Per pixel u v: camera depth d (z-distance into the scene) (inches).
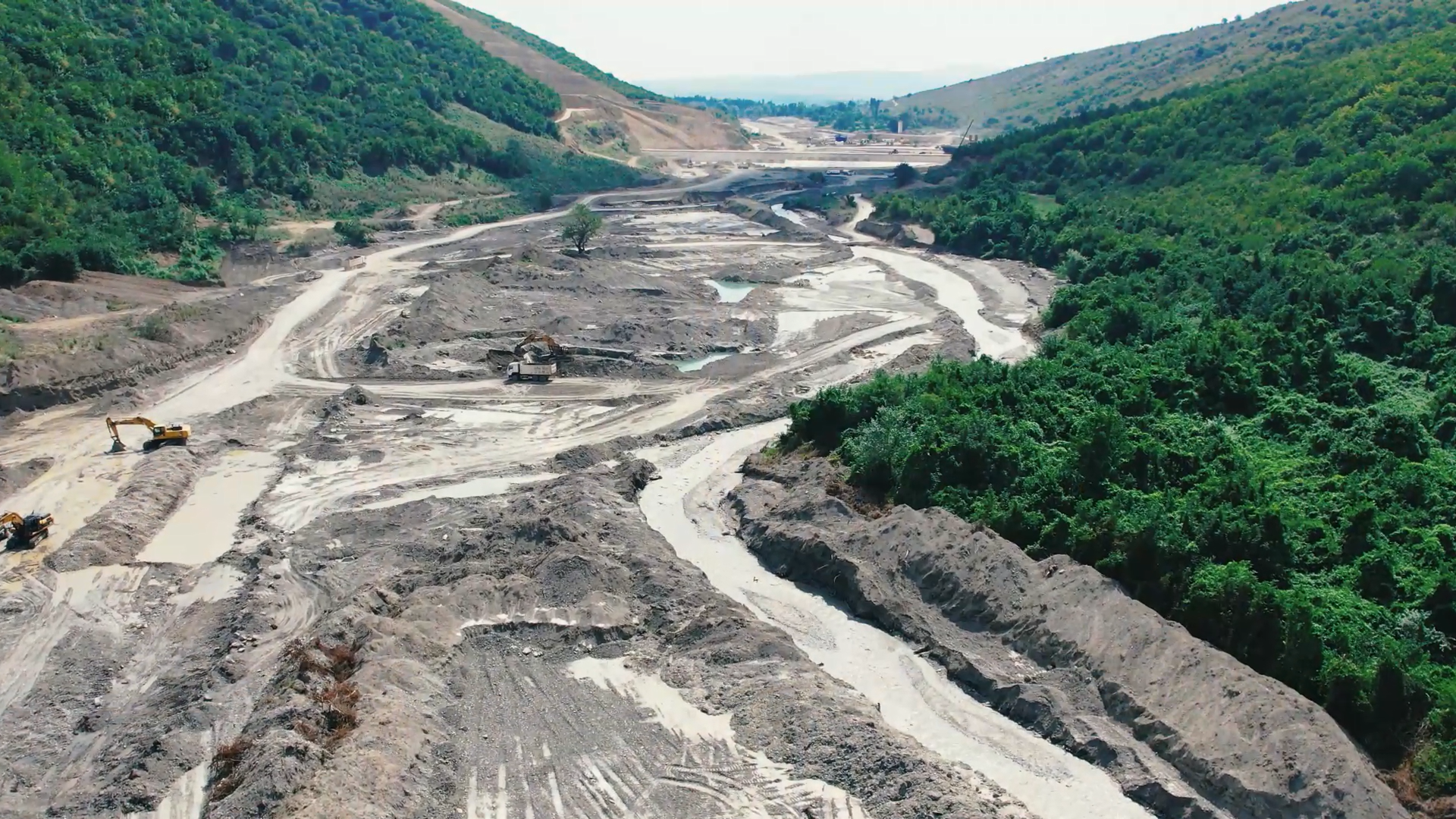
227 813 1311.5
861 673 1748.3
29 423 2810.0
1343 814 1322.6
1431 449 2242.9
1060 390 2645.2
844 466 2365.9
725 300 4392.2
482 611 1833.2
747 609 1914.4
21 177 3897.6
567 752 1504.7
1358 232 3833.7
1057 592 1768.0
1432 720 1435.8
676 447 2785.4
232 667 1727.4
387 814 1328.7
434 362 3412.9
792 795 1407.5
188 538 2237.9
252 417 2930.6
